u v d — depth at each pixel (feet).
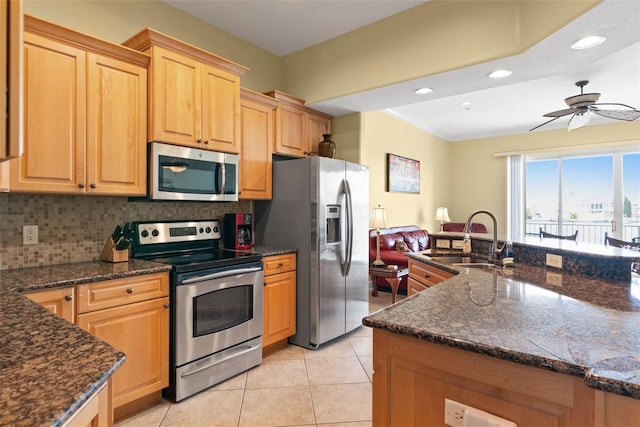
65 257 7.45
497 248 8.18
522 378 2.99
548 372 2.86
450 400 3.37
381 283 16.39
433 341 3.34
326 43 11.13
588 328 3.50
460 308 4.22
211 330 7.82
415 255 9.03
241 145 9.78
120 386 6.46
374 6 9.25
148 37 7.50
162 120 7.68
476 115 18.54
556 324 3.62
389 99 10.97
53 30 6.24
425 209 21.26
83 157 6.64
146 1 8.76
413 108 17.34
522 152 22.15
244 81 11.15
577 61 8.15
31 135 6.04
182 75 8.06
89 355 2.81
